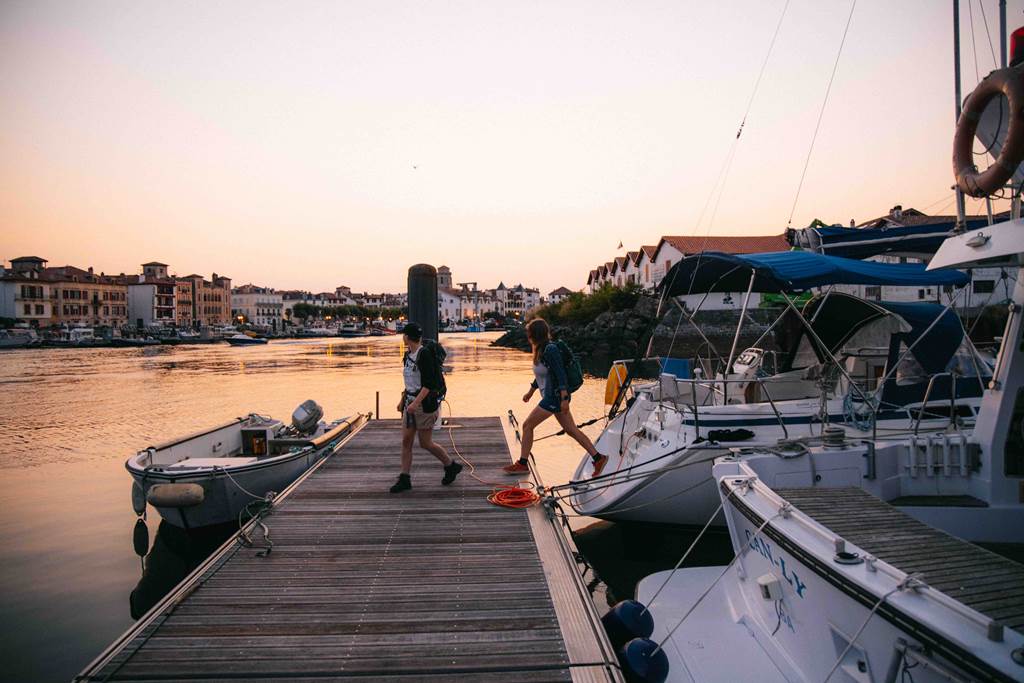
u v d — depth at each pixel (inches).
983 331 400.2
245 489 312.0
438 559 206.8
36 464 520.4
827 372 316.5
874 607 132.4
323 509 259.4
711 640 196.9
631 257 2353.6
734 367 386.3
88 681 137.1
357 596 180.1
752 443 279.1
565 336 2014.0
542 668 144.6
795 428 291.1
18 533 346.6
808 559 155.4
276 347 2962.6
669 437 297.6
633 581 276.5
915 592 129.8
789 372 358.9
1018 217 205.5
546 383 295.4
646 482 280.1
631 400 355.6
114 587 275.4
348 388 1115.9
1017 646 109.7
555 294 6865.2
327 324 5807.1
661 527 294.8
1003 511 220.7
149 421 740.7
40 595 266.7
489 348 2600.9
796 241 385.7
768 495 188.5
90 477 474.6
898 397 300.8
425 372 278.4
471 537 227.1
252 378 1323.8
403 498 274.7
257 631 159.8
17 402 916.6
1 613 249.8
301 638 156.5
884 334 354.6
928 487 235.6
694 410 285.9
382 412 828.6
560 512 267.9
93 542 332.8
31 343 2819.9
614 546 320.5
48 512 385.1
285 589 184.4
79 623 240.7
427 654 149.7
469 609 172.7
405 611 171.2
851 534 164.4
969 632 114.9
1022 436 223.0
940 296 390.3
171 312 4271.7
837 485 232.2
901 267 319.6
